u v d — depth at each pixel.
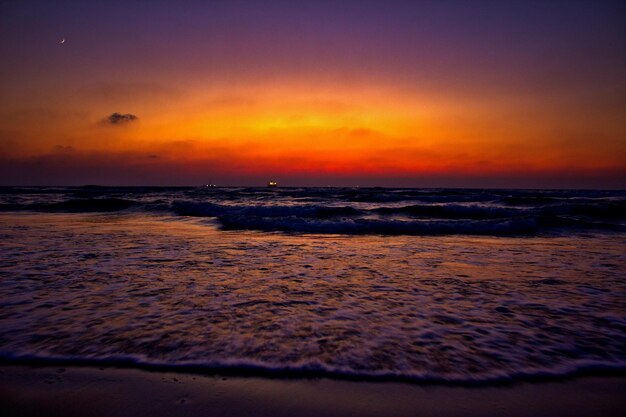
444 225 9.40
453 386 1.87
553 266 4.82
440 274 4.29
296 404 1.72
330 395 1.79
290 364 2.05
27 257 5.09
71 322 2.61
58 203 17.39
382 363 2.07
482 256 5.59
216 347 2.24
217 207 14.92
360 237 8.02
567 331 2.55
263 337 2.39
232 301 3.15
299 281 3.90
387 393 1.81
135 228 9.20
